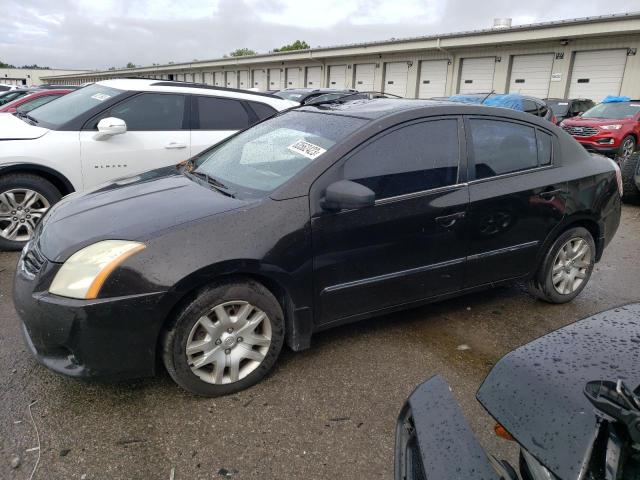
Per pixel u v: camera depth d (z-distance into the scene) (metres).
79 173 5.30
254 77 40.03
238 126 6.24
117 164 5.50
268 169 3.22
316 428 2.63
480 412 2.80
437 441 1.44
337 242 3.00
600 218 4.19
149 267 2.54
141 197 3.09
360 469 2.37
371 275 3.17
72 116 5.45
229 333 2.80
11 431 2.52
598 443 1.23
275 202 2.86
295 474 2.32
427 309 4.08
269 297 2.88
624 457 1.19
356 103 3.80
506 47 22.59
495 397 1.50
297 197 2.90
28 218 5.11
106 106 5.52
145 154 5.65
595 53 19.89
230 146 3.86
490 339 3.62
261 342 2.92
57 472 2.28
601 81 19.84
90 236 2.65
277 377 3.06
